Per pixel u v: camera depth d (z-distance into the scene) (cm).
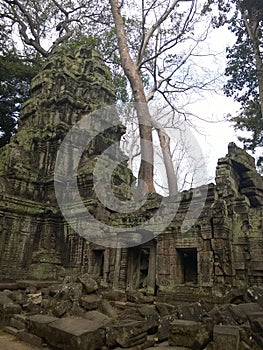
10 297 926
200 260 952
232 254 956
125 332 592
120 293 974
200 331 576
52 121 1747
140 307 828
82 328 593
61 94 1805
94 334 579
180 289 951
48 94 1838
